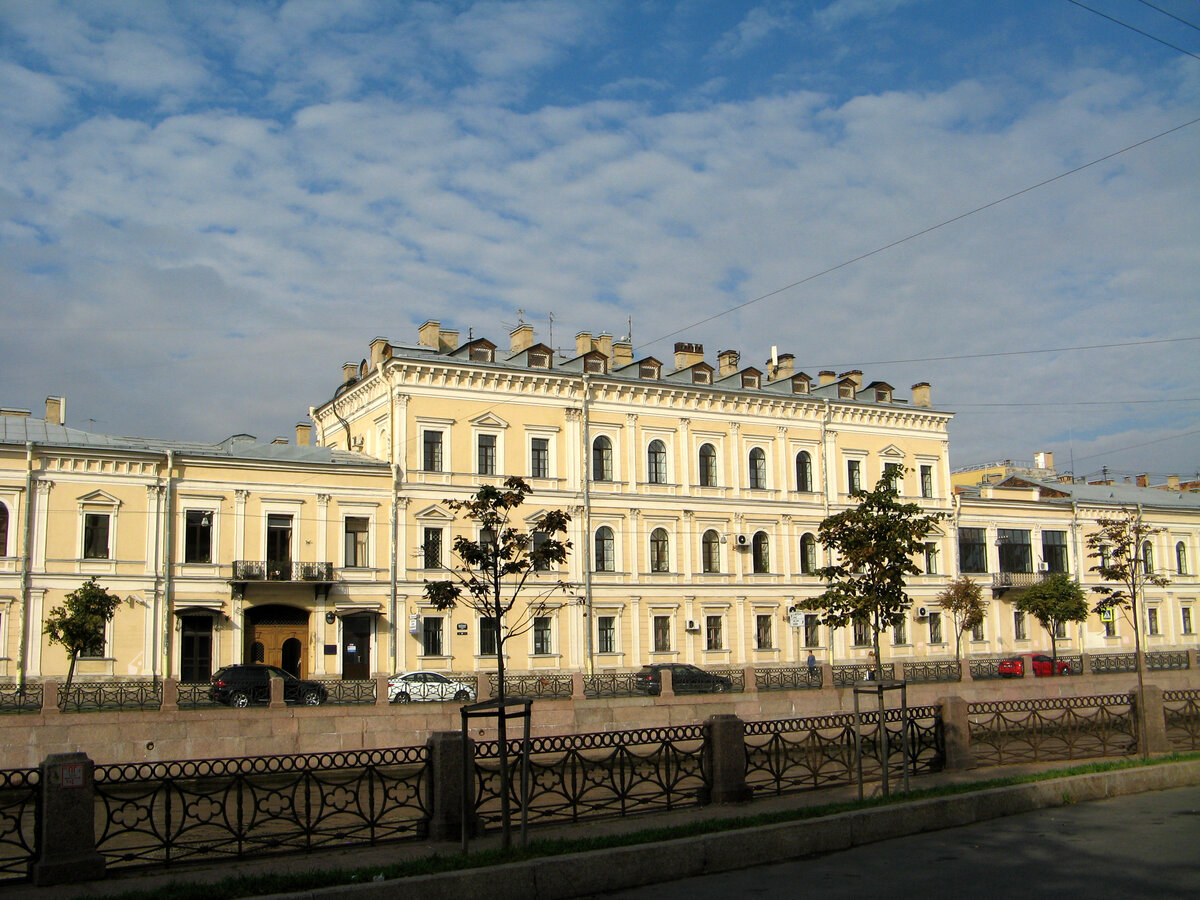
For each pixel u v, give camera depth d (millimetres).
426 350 48156
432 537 45000
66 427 41781
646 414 50562
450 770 13352
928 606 56281
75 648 33969
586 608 47000
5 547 37875
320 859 11898
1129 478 77688
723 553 51469
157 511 40312
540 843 11797
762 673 41250
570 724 28219
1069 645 60938
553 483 47531
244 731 25062
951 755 18109
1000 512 60031
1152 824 13719
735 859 12008
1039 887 10578
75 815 11031
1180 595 65812
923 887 10719
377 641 43219
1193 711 22500
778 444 53938
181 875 11102
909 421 58031
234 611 41000
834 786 16891
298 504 42719
